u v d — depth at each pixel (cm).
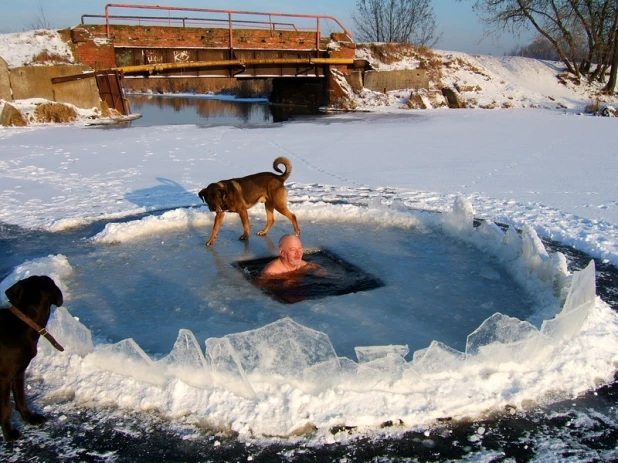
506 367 385
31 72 2520
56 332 423
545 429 338
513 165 1334
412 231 765
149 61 2948
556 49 3891
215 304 523
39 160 1438
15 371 325
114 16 2833
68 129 2197
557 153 1515
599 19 3688
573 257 673
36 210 927
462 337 453
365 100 3488
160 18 2939
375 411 346
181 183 1141
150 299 538
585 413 353
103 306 522
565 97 3609
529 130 2111
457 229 734
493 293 547
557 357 399
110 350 393
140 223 786
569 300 439
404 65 3659
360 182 1141
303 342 372
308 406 349
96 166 1350
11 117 2294
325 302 524
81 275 608
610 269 630
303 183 1129
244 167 1320
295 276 593
